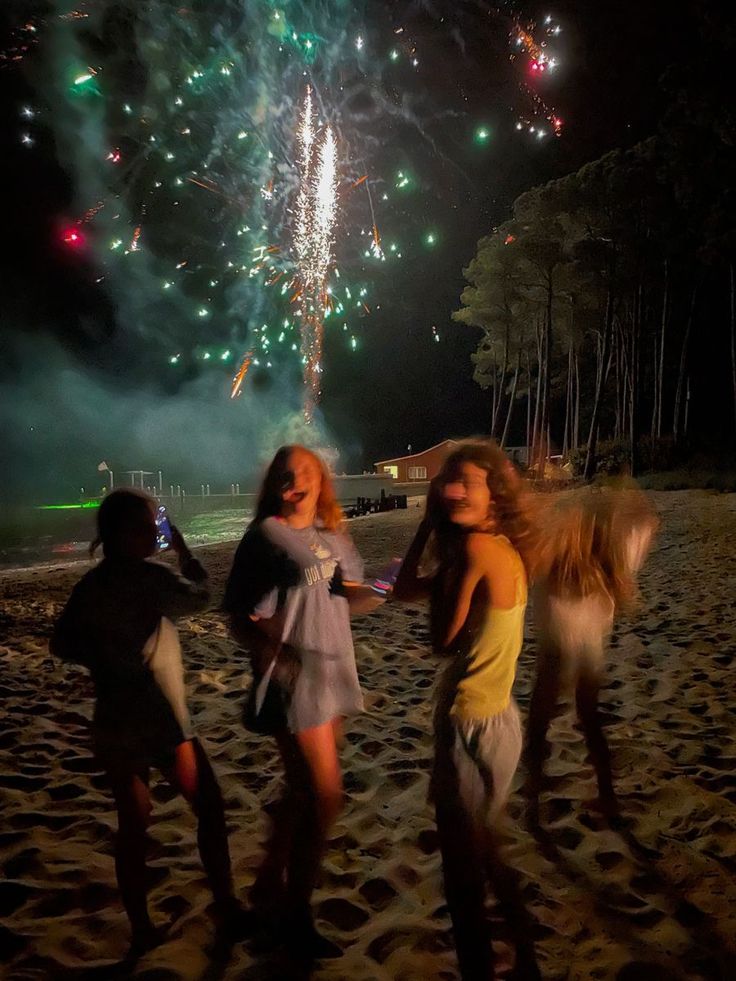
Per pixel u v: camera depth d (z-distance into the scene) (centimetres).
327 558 312
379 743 508
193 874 359
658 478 3123
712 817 402
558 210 3631
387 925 320
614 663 684
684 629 796
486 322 4594
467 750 272
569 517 396
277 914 324
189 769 312
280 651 304
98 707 306
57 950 305
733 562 1212
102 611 299
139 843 307
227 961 301
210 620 903
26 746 516
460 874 270
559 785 441
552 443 5750
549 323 3997
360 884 351
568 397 4919
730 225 2919
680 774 455
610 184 3438
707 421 4353
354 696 317
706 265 3500
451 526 287
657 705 571
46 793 443
